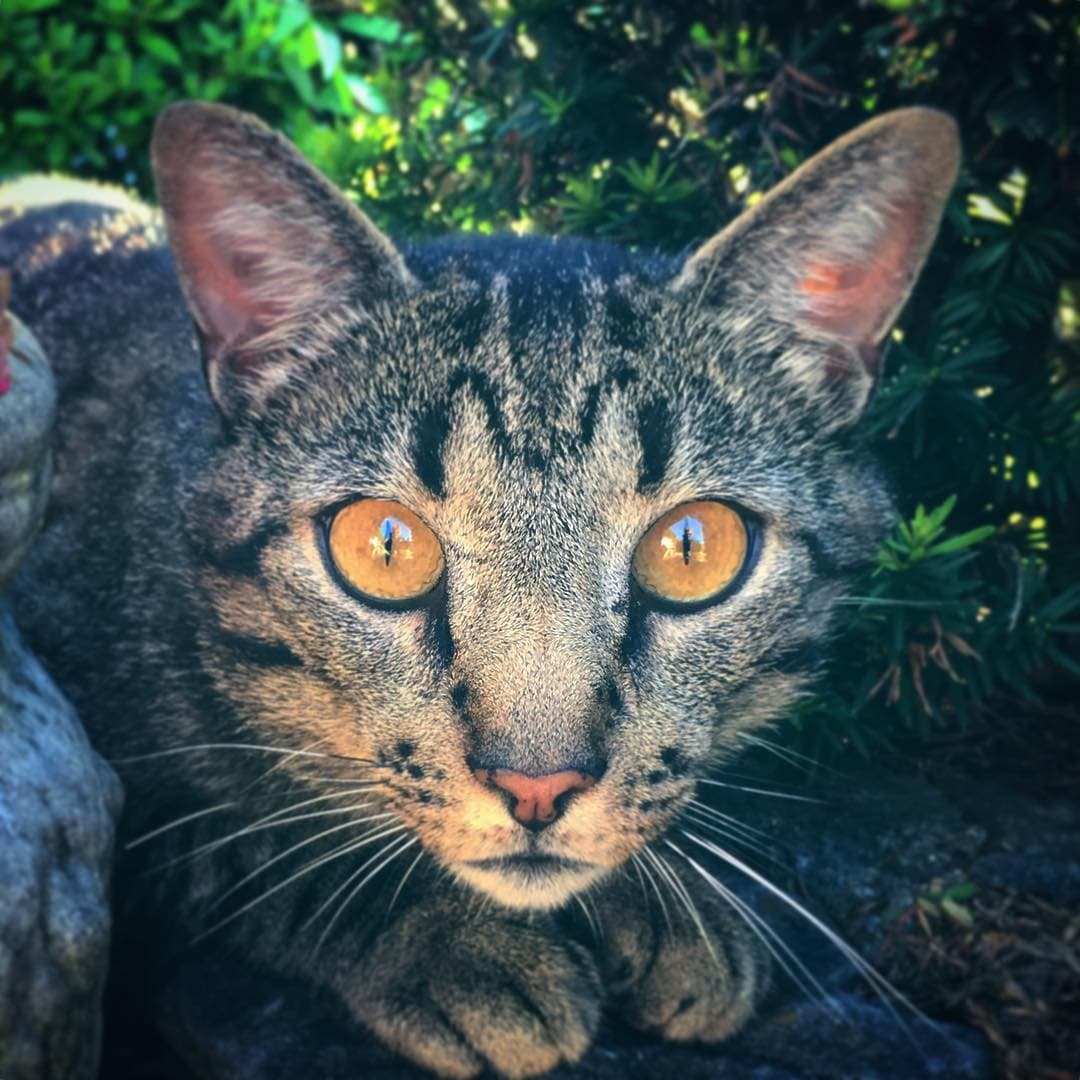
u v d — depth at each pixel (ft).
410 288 0.69
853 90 0.98
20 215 1.04
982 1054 0.70
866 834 0.85
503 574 0.63
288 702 0.70
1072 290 1.24
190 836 0.75
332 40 1.54
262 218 0.67
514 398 0.66
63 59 1.50
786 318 0.71
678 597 0.66
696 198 0.99
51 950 0.57
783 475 0.69
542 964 0.68
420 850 0.73
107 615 0.77
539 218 1.09
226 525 0.69
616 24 1.03
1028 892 0.81
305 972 0.71
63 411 0.84
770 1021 0.71
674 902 0.73
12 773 0.59
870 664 0.90
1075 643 0.99
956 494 0.96
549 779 0.60
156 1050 0.78
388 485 0.65
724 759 0.76
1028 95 0.89
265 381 0.70
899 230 0.70
